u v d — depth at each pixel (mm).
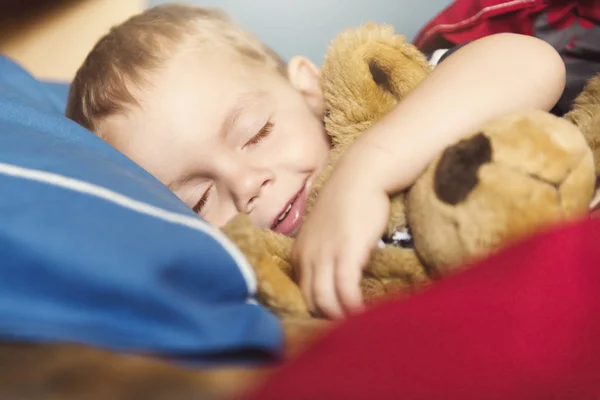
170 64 888
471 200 485
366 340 361
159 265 411
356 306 534
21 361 322
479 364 347
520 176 483
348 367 341
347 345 360
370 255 562
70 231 412
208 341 378
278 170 838
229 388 325
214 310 430
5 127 598
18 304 379
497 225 474
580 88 898
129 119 867
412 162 598
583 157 500
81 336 356
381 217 577
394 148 603
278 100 890
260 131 857
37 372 312
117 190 485
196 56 898
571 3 983
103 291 385
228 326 402
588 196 505
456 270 451
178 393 315
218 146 830
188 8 1085
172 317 389
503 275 398
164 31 940
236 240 575
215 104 849
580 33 960
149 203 489
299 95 926
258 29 1316
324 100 844
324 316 552
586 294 384
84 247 400
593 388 349
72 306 385
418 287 506
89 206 450
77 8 1507
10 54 1448
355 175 600
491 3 1076
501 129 514
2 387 302
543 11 1016
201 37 932
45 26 1487
